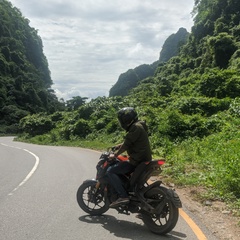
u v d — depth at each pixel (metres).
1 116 88.62
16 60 126.44
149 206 5.10
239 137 15.28
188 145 16.27
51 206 6.64
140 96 46.56
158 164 5.16
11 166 12.80
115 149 5.84
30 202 6.97
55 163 13.53
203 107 25.55
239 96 29.06
